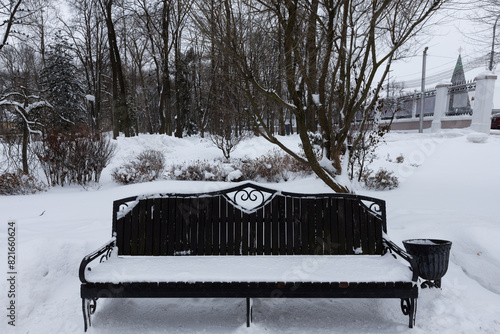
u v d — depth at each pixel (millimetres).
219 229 3551
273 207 3555
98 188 10445
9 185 9227
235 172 10977
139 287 2844
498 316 3004
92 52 31938
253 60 3939
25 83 10148
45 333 2891
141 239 3518
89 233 5094
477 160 12055
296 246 3518
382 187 8648
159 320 3076
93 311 3121
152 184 9648
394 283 2826
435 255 3303
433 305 3199
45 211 6930
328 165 4910
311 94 4734
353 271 3006
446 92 22312
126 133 23188
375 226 3537
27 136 9492
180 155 18438
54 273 3791
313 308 3270
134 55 35594
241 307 3311
